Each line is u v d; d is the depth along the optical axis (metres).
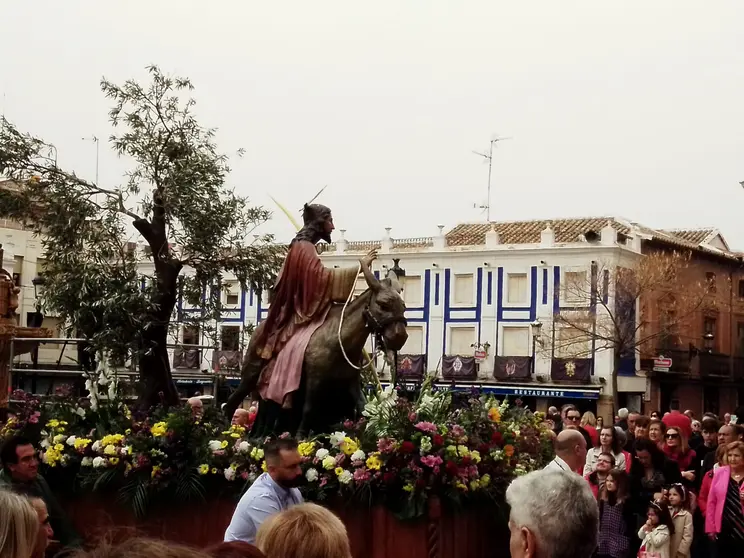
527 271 43.22
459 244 46.38
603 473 9.20
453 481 8.04
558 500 3.70
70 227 14.62
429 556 7.97
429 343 45.50
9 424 9.99
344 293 9.12
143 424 9.47
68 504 9.59
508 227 47.75
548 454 10.15
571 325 39.72
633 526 9.03
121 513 9.19
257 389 9.43
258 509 5.75
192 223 14.60
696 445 12.91
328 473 8.21
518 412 10.20
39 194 14.91
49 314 16.91
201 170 14.73
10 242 40.22
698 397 48.62
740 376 50.62
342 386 8.98
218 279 15.55
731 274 50.38
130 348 13.35
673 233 53.34
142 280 14.92
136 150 14.75
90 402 10.45
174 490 8.90
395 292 8.66
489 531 8.75
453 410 9.36
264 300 45.44
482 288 44.28
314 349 8.84
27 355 35.50
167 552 2.38
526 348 43.28
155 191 14.35
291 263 9.27
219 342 16.53
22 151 14.60
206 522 8.91
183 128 15.01
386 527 8.12
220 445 8.82
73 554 2.61
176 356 44.12
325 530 3.62
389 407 8.31
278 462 5.86
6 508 3.64
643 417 11.66
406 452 7.97
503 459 8.81
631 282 40.44
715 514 8.89
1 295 12.91
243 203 15.48
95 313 14.24
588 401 42.09
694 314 47.09
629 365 42.19
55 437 9.61
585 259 41.66
